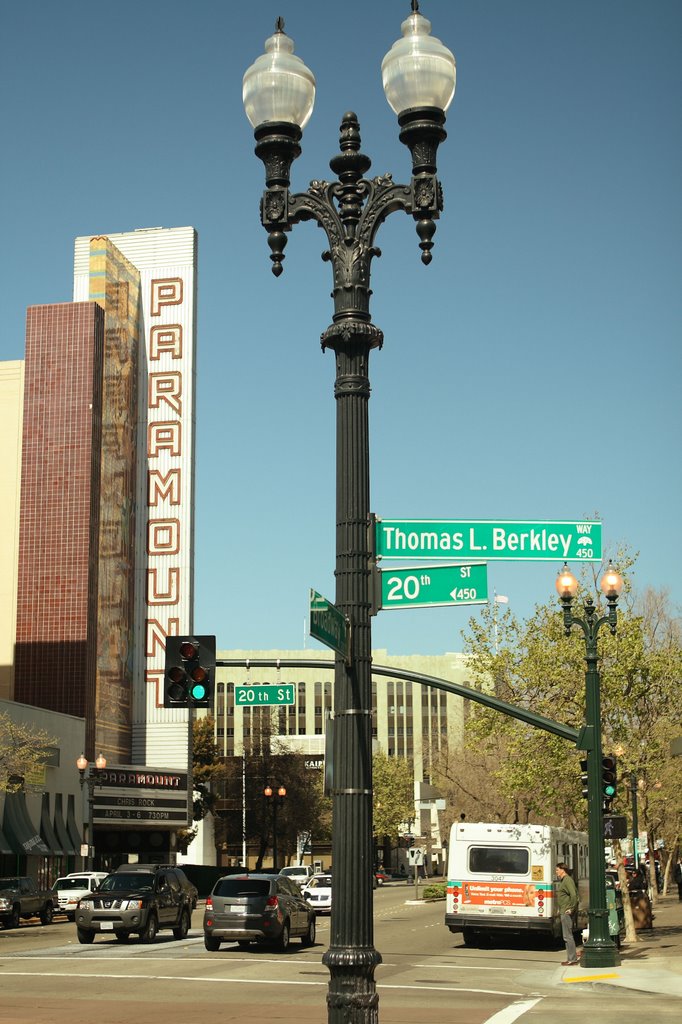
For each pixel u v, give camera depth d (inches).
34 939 1615.4
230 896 1330.0
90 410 3144.7
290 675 6077.8
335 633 376.8
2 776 2249.0
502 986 983.0
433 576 471.8
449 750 3823.8
